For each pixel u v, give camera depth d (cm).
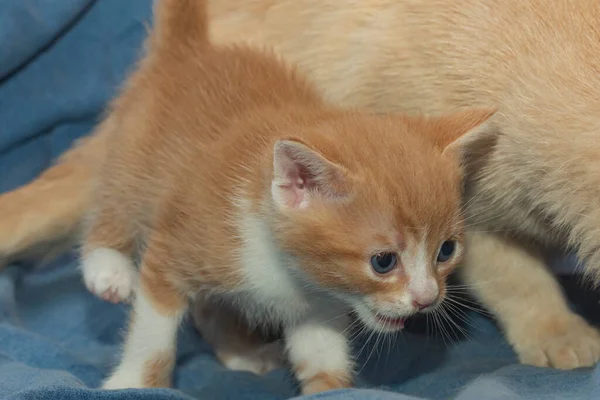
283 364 73
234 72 70
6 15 81
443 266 66
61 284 78
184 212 67
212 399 69
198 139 69
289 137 64
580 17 67
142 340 68
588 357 71
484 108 67
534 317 72
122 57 85
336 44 73
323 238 65
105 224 72
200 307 74
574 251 69
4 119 83
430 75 70
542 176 67
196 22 72
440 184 65
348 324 70
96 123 84
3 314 75
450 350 73
